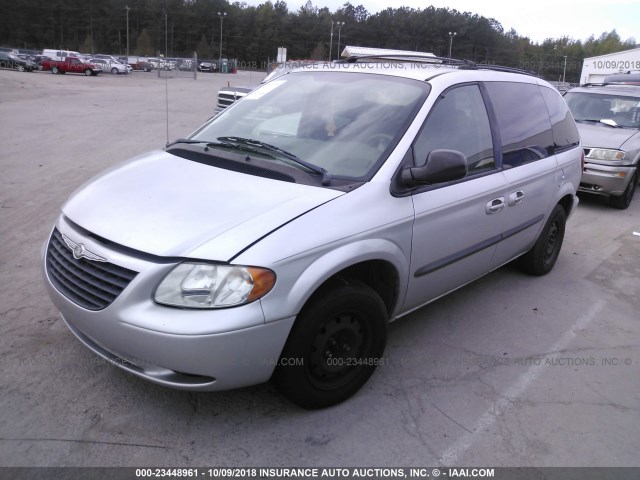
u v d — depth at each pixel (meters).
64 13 107.06
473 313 4.31
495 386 3.33
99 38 109.31
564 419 3.06
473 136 3.75
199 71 73.56
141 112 18.12
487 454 2.75
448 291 3.82
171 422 2.81
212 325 2.37
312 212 2.69
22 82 31.56
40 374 3.12
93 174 8.19
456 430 2.91
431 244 3.32
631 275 5.43
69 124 13.84
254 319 2.43
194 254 2.42
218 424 2.82
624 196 8.23
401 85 3.57
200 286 2.39
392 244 3.00
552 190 4.69
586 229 7.15
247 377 2.57
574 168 5.12
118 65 56.12
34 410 2.83
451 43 89.44
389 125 3.29
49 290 2.88
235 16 107.12
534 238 4.75
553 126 4.89
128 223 2.64
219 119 3.96
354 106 3.51
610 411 3.16
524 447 2.82
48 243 3.08
